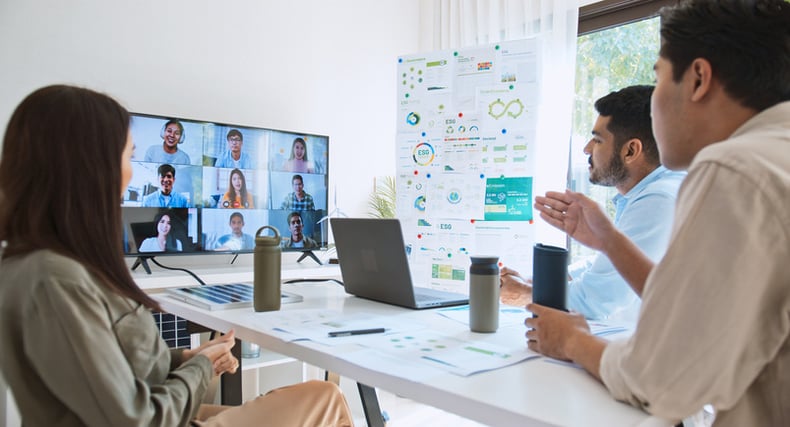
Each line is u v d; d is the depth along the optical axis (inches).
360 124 146.3
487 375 33.1
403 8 158.1
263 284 53.9
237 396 66.7
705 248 25.4
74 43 102.7
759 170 25.3
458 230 120.8
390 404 119.7
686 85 32.5
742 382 26.2
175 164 105.5
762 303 25.4
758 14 30.0
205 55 118.6
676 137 33.9
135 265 103.0
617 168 66.2
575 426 25.2
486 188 118.3
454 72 121.3
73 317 31.5
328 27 139.8
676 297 25.9
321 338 42.3
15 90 97.0
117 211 36.8
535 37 114.7
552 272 41.0
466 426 107.1
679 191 28.8
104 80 105.8
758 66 30.0
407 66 126.3
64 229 34.2
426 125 124.1
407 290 56.1
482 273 45.0
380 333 44.7
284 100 131.1
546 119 130.9
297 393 48.7
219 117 120.5
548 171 130.3
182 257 114.1
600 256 61.1
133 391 33.1
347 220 61.1
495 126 117.4
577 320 37.5
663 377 25.8
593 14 129.7
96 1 105.0
